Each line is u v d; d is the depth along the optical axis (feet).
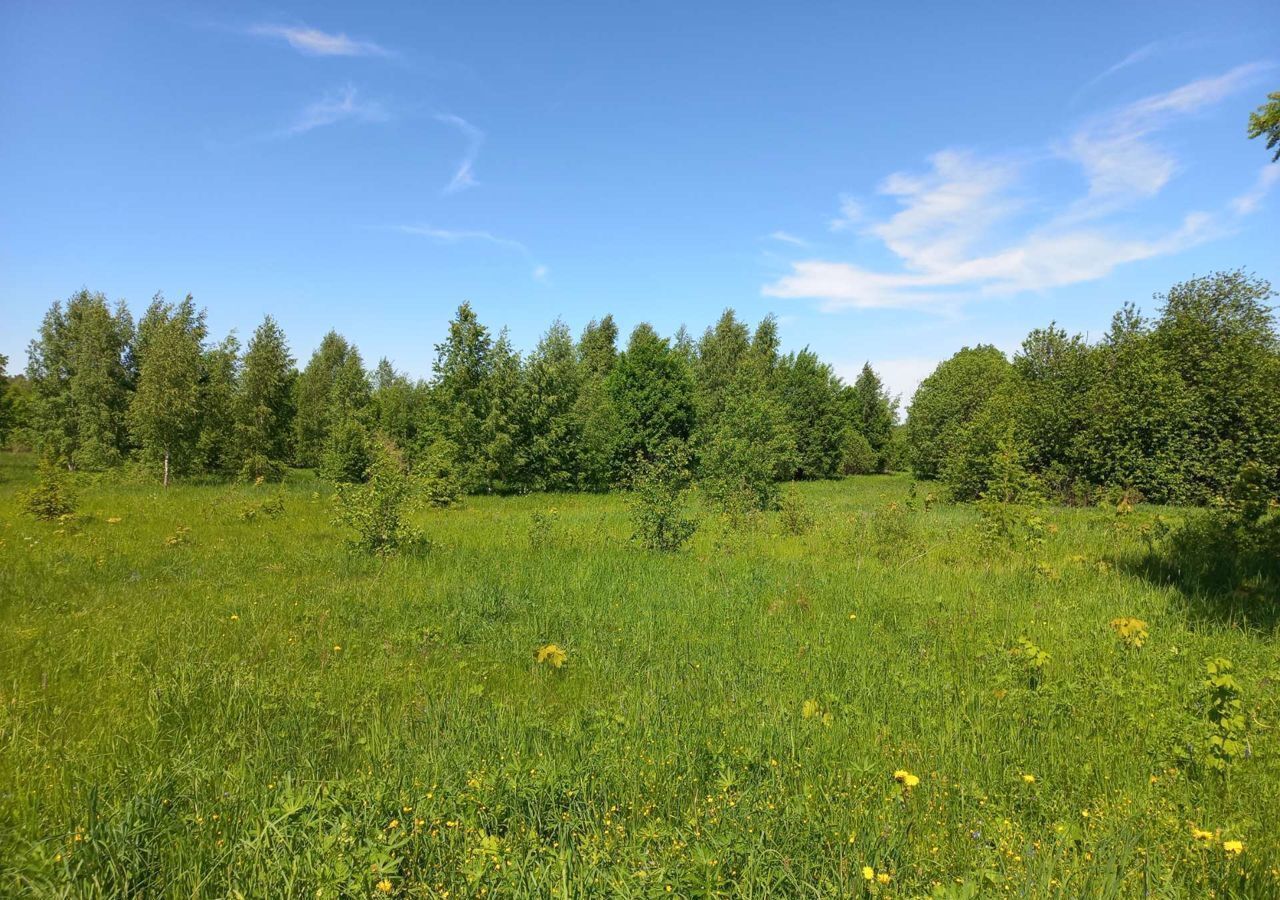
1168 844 10.26
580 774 11.96
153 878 9.02
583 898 8.50
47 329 114.32
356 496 38.75
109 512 55.16
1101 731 14.76
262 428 110.01
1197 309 73.20
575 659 20.42
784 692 17.34
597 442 108.27
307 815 9.82
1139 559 32.19
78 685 17.46
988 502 40.37
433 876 9.09
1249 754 13.03
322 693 17.16
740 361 150.71
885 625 23.76
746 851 9.16
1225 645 20.08
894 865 9.42
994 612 24.39
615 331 178.40
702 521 54.08
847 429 164.04
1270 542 30.01
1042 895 8.58
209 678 17.75
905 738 14.58
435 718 15.40
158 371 94.84
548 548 38.83
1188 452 64.80
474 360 95.55
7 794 11.64
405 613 24.99
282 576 31.53
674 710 16.02
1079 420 71.82
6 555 35.65
